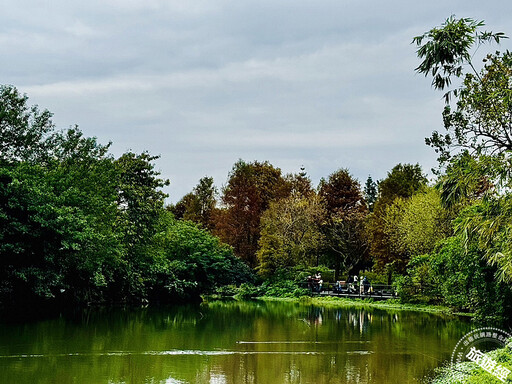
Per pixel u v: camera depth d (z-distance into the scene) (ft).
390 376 50.42
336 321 98.27
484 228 49.75
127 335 73.05
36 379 46.24
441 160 68.64
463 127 53.88
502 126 51.78
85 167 110.42
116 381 46.16
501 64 52.90
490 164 48.78
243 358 58.59
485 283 94.58
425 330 84.64
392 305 137.49
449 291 108.68
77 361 54.24
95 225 98.43
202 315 106.32
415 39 51.03
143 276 131.75
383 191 205.87
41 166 103.96
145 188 127.65
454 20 50.21
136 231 123.44
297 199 195.31
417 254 145.89
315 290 168.45
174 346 65.00
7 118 106.11
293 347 66.64
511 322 93.25
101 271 106.42
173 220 159.63
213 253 151.53
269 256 181.37
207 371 51.37
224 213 214.48
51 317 91.35
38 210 80.18
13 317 88.84
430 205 142.51
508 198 49.34
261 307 131.54
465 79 52.54
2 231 78.07
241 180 213.25
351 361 57.77
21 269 81.00
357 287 167.94
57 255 86.12
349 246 205.46
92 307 114.52
